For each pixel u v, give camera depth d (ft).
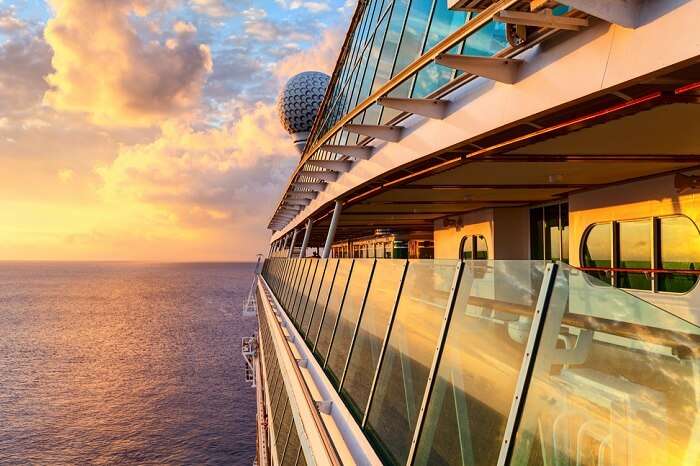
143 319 368.48
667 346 7.35
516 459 10.02
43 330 316.81
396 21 44.11
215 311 420.77
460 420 12.44
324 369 29.55
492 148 28.84
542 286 9.94
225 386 180.14
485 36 27.20
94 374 198.08
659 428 7.45
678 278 36.47
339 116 67.56
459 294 13.43
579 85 18.16
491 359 11.42
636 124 23.52
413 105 28.30
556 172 37.68
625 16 15.58
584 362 8.79
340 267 30.58
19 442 129.59
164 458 120.67
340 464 16.67
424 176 38.73
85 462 118.01
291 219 109.81
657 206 38.42
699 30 13.78
